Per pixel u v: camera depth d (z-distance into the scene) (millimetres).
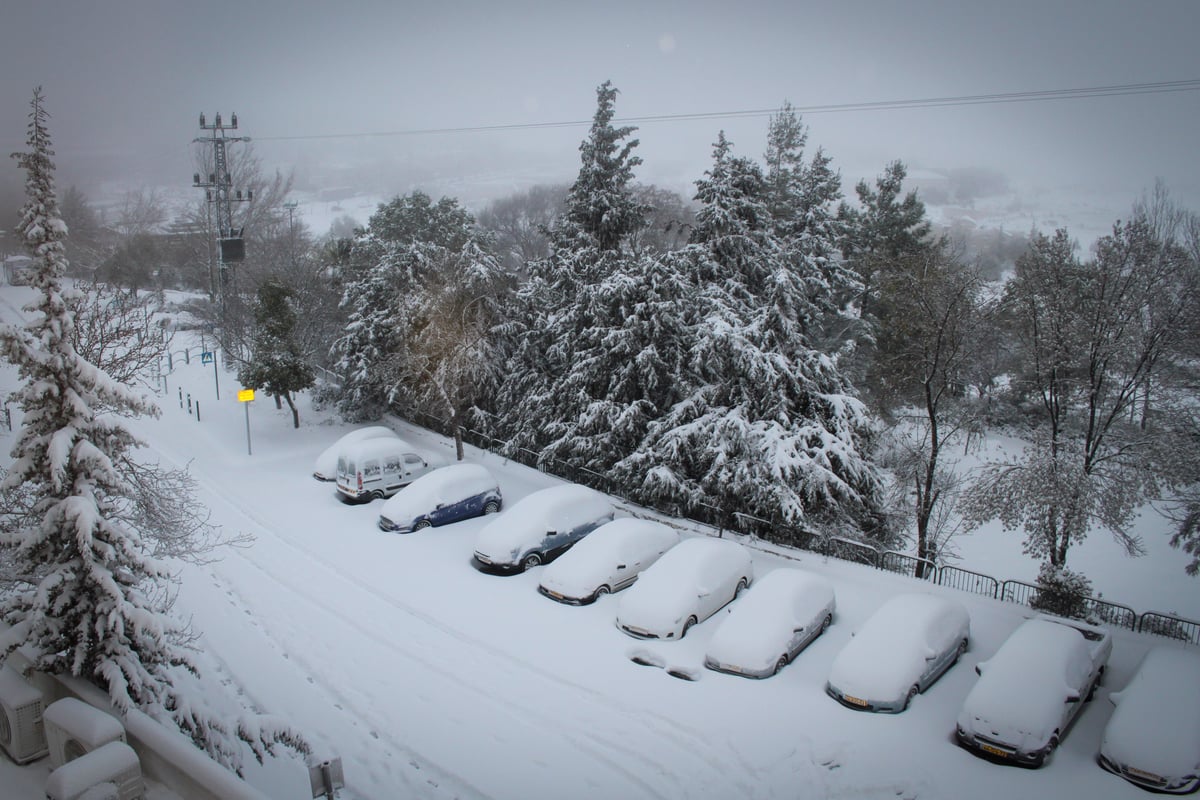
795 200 35844
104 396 11461
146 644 11688
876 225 35844
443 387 28391
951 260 26516
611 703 12781
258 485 24359
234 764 10570
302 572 17938
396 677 13508
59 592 11281
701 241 24906
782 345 21438
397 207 45375
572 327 26109
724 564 16469
